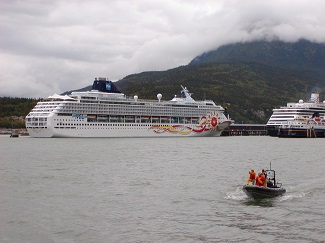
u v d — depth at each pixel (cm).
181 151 13612
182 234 4069
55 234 4088
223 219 4556
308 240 3884
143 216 4688
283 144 19412
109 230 4200
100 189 6300
